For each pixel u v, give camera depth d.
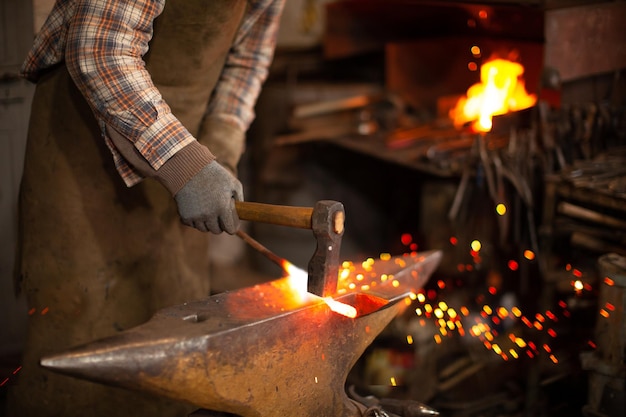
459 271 3.68
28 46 3.03
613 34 3.44
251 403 1.88
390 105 4.71
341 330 2.07
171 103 2.34
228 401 1.84
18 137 3.13
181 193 1.96
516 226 3.35
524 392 3.19
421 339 3.28
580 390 3.12
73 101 2.29
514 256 3.67
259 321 1.84
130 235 2.47
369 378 3.23
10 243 3.20
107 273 2.46
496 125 3.47
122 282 2.49
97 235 2.43
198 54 2.29
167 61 2.27
